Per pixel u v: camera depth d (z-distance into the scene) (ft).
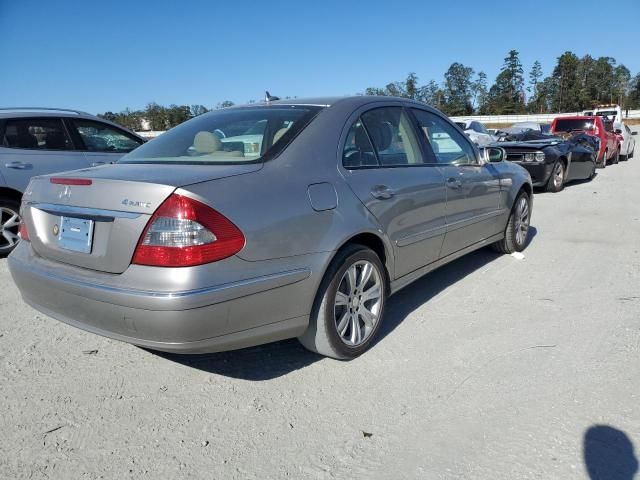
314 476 7.43
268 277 8.63
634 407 8.87
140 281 7.95
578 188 36.76
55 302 9.14
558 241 20.59
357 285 10.71
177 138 11.24
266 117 11.02
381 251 11.35
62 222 9.15
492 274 16.31
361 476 7.41
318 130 10.47
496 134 77.71
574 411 8.79
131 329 8.18
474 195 14.87
